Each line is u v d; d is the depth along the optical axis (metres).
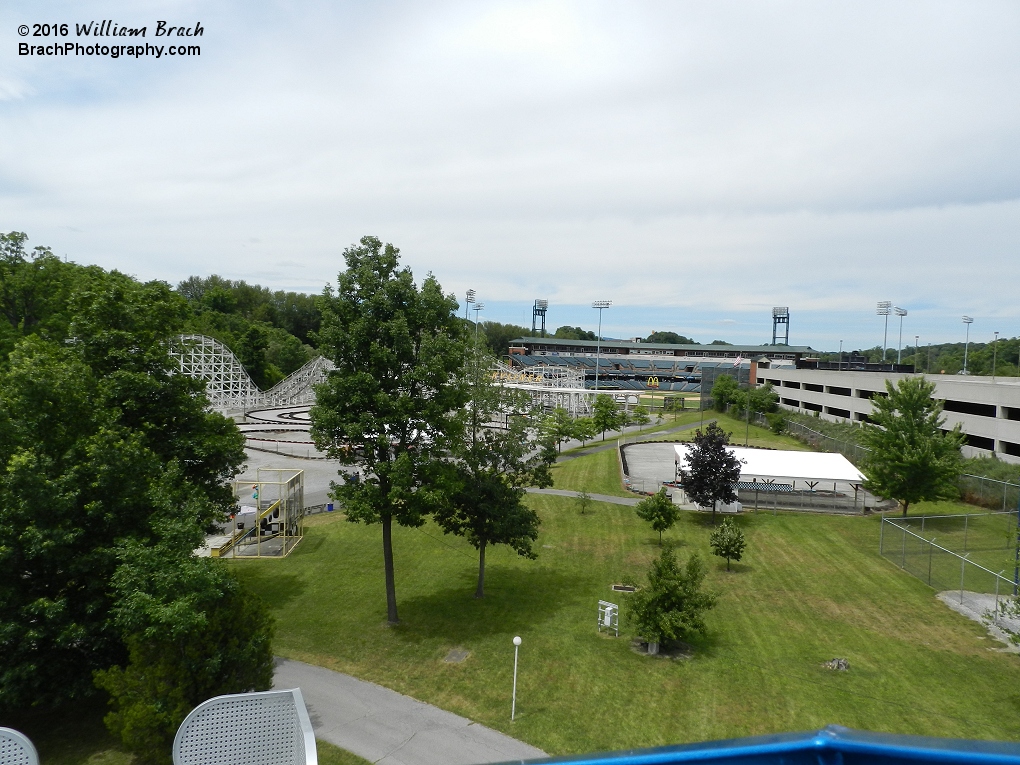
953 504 48.03
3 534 18.20
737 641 26.11
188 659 17.17
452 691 22.17
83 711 20.64
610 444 81.75
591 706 21.25
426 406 26.56
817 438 72.88
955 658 24.61
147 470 21.62
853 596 30.91
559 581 32.94
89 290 27.27
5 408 20.39
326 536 40.03
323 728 19.88
